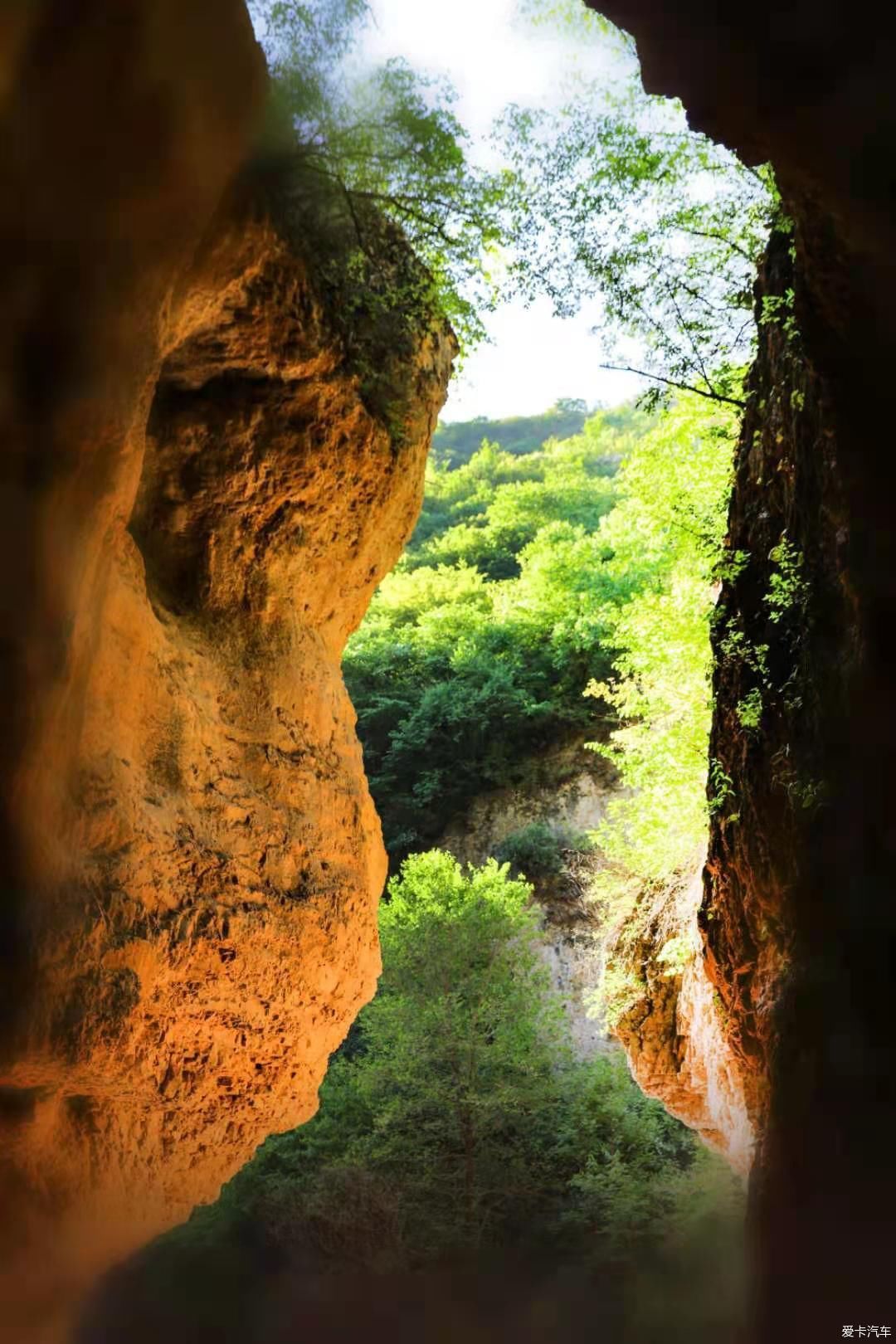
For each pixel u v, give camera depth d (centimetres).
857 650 887
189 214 795
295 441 1253
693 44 747
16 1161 988
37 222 685
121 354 768
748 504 1269
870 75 673
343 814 1399
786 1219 923
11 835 769
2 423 704
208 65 748
